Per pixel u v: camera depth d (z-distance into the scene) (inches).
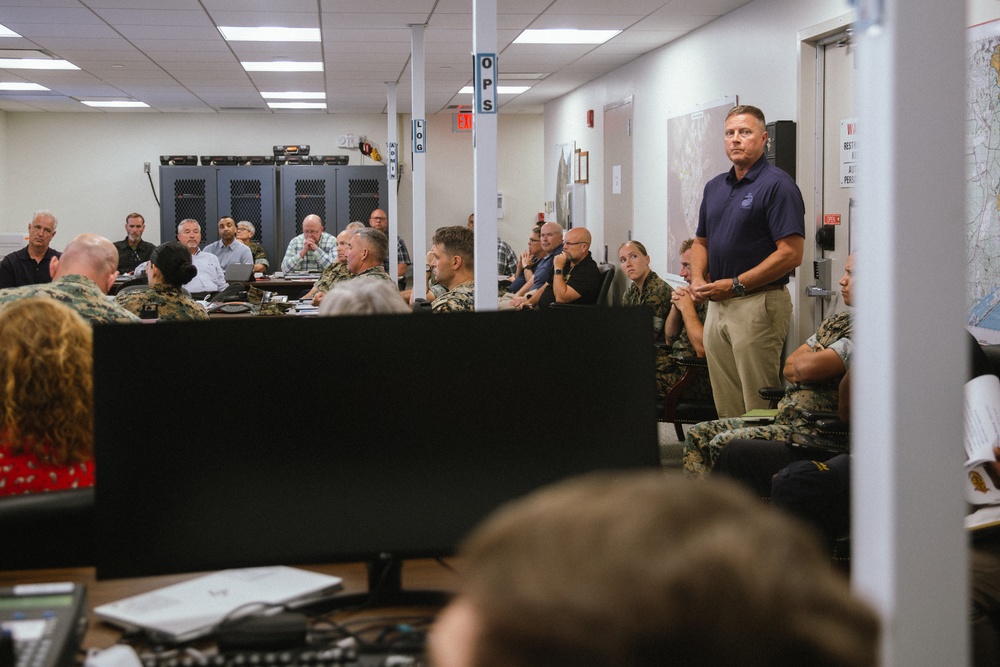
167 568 57.3
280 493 58.4
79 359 72.0
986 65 165.5
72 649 44.6
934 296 44.1
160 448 57.4
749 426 163.8
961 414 44.7
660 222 338.6
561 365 60.7
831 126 229.3
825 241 229.0
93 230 532.4
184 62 354.6
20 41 311.7
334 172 510.9
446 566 64.6
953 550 45.1
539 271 368.2
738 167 195.5
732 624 13.4
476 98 165.0
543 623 13.5
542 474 60.4
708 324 200.5
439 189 549.6
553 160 494.0
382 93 442.9
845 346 145.4
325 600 61.1
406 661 51.4
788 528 15.0
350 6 260.5
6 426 70.7
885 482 44.8
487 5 164.7
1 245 328.5
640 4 261.3
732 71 272.7
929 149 43.7
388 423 59.4
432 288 303.6
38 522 63.0
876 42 44.1
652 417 61.3
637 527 14.2
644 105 351.6
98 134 529.0
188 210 506.0
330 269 298.4
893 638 44.8
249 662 50.6
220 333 57.9
